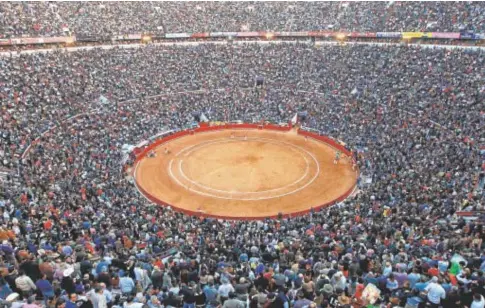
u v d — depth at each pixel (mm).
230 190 48375
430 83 65062
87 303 14031
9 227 25047
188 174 52344
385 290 17469
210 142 62625
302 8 94750
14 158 42219
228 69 78625
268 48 85375
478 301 13898
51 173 40594
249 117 68688
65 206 32750
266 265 21812
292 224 33625
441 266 18531
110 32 81688
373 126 57938
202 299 16016
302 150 59719
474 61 67750
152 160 56094
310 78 75562
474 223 26531
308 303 14062
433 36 78938
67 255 19859
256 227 33188
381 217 32219
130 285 16750
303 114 66062
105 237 26141
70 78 64812
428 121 55938
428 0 84875
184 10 92188
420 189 37031
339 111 64938
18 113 51781
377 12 88625
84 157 47094
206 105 69312
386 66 73625
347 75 74062
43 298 15820
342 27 88688
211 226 33562
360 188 46969
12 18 72438
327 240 25469
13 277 16250
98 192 38500
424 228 27484
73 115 57781
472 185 35969
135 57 76438
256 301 15258
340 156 57031
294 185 49562
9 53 66312
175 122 64438
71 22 79375
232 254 24656
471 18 77062
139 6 89188
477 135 48594
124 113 61562
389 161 47000
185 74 75750
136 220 32812
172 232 31484
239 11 94438
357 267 18438
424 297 15336
